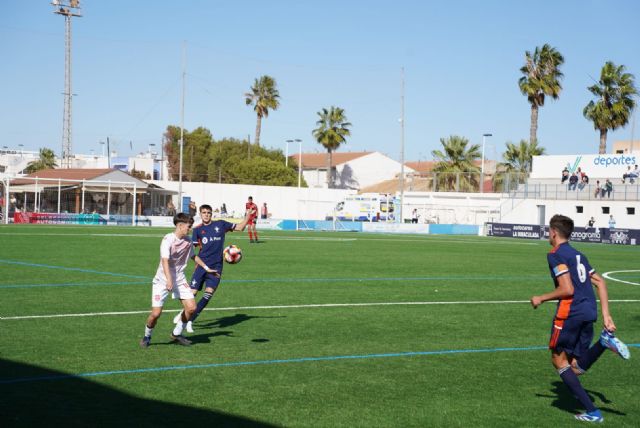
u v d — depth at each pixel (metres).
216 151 89.56
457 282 17.67
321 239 38.47
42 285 14.70
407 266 21.94
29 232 35.19
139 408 6.17
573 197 54.09
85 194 53.22
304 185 79.81
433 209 59.91
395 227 54.44
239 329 10.31
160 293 8.69
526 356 8.88
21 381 6.95
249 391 6.85
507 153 67.81
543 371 8.11
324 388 7.05
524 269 22.02
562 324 6.34
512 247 35.38
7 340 8.98
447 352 9.00
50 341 8.98
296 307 12.65
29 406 6.12
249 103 84.81
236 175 77.75
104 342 9.02
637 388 7.47
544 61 63.91
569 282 6.30
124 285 14.97
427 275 19.22
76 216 48.56
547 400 6.89
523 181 58.75
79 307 11.86
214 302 13.08
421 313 12.31
